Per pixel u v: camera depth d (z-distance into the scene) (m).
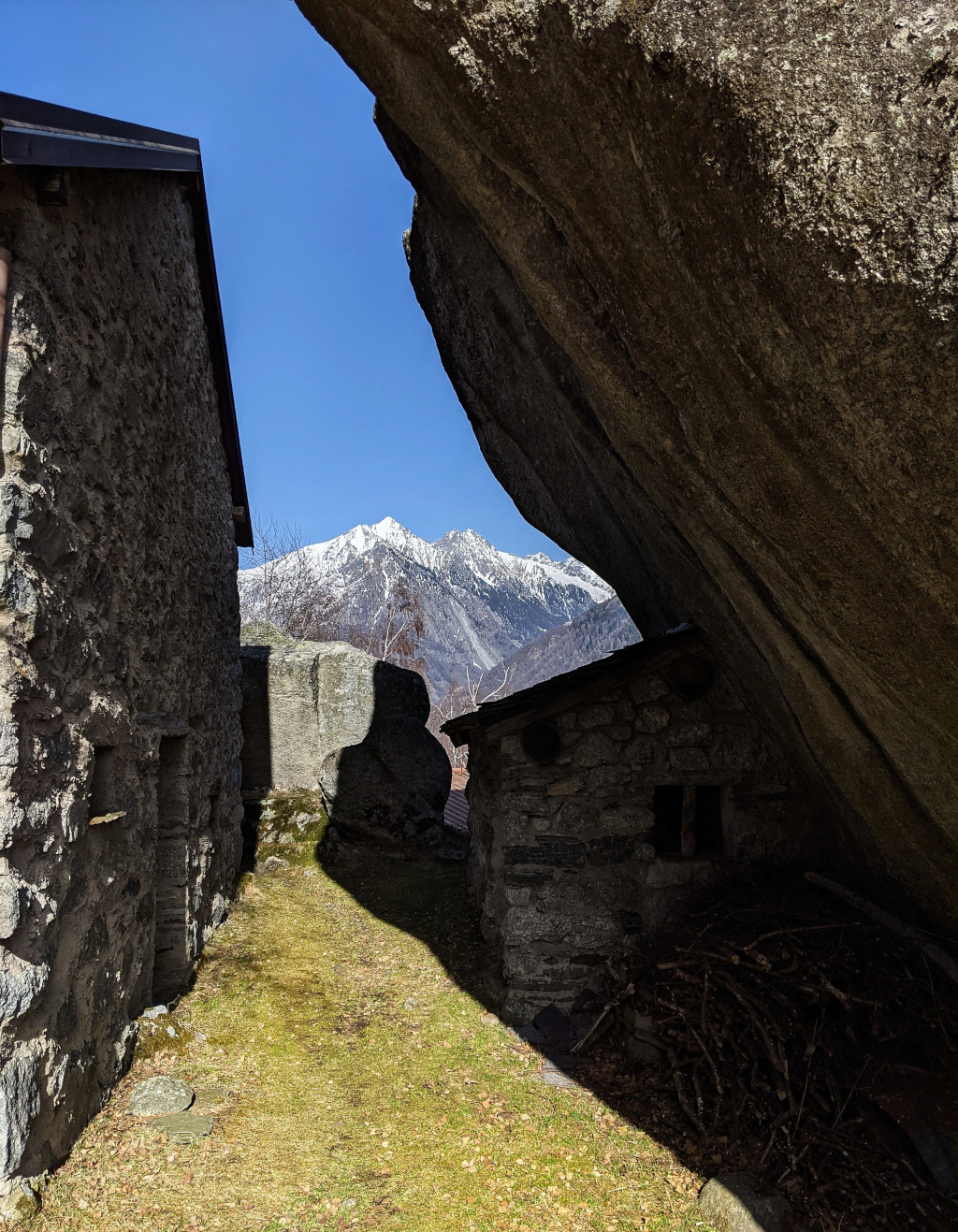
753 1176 3.78
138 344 5.36
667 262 2.43
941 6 1.70
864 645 2.81
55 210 4.02
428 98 2.97
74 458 4.08
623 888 5.69
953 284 1.77
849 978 4.48
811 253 1.96
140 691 5.02
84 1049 3.83
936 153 1.73
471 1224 3.56
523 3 2.21
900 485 2.17
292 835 9.91
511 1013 5.59
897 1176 3.65
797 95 1.84
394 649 26.50
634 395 3.18
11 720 3.24
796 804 5.82
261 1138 4.06
